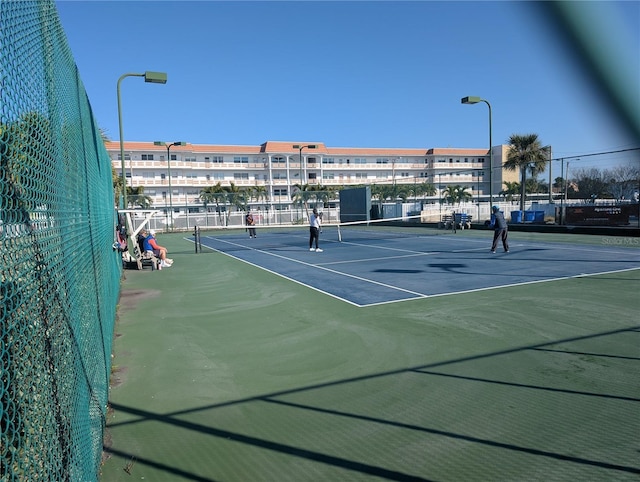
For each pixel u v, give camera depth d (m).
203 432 3.91
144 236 14.92
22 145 1.89
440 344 6.06
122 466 3.41
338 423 4.02
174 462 3.46
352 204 40.44
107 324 5.54
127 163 62.53
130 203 42.69
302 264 14.59
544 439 3.64
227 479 3.23
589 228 21.81
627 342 5.93
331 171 74.12
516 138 41.34
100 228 6.29
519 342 6.05
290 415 4.19
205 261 16.41
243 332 6.92
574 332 6.41
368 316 7.59
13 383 1.73
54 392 2.20
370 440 3.71
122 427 4.02
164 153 64.94
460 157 75.81
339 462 3.41
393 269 12.80
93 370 3.62
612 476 3.14
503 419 3.99
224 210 42.50
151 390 4.82
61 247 2.67
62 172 2.89
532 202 34.16
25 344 1.85
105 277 6.12
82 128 4.46
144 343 6.49
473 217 34.16
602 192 23.44
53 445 2.13
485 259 14.30
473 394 4.51
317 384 4.88
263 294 9.75
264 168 70.25
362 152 74.81
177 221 41.53
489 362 5.37
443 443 3.63
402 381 4.89
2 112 1.60
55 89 2.81
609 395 4.39
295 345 6.22
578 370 5.04
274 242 24.47
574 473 3.19
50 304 2.26
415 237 24.22
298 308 8.32
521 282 10.16
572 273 11.20
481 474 3.21
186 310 8.50
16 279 1.75
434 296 8.97
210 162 68.00
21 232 1.83
